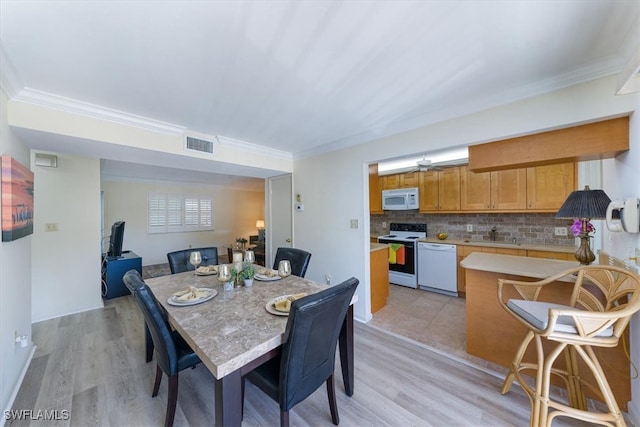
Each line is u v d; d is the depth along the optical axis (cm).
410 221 486
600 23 119
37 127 181
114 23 115
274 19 115
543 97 178
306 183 365
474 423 153
